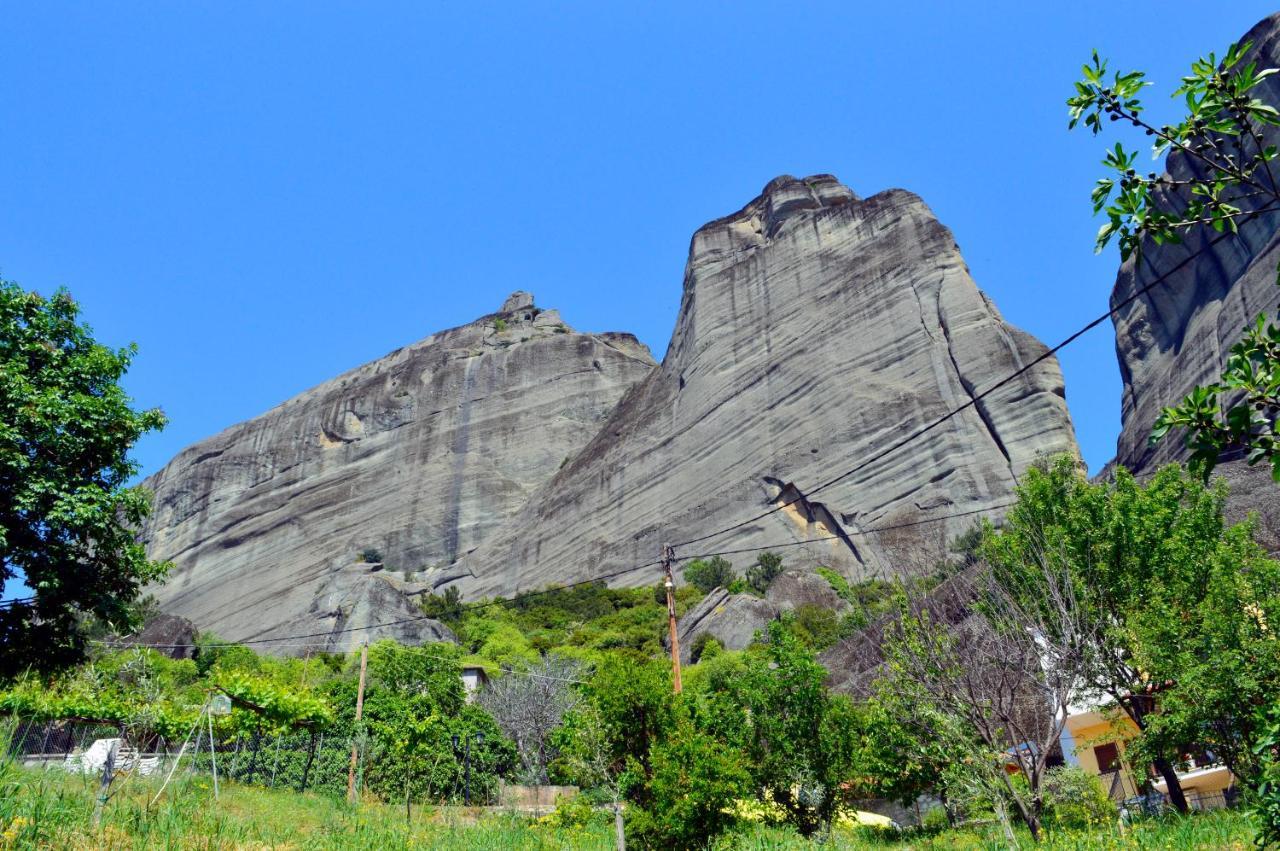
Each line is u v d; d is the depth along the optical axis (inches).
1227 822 498.9
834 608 2422.5
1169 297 3289.9
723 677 1263.5
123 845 361.1
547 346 5329.7
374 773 785.6
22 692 583.8
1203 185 235.5
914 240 3747.5
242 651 2160.4
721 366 3954.2
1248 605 713.6
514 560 4146.2
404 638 2829.7
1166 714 681.0
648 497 3831.2
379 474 5068.9
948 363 3326.8
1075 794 704.4
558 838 575.2
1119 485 893.2
